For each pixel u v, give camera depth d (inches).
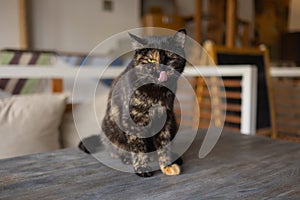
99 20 157.1
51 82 65.6
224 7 178.4
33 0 137.1
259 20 199.0
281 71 83.8
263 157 32.2
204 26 176.9
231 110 61.1
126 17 165.0
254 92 58.3
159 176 27.0
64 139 53.2
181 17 156.1
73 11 148.9
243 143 37.5
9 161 31.0
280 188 24.8
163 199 23.0
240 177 26.9
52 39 144.3
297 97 81.8
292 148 35.5
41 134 50.0
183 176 27.1
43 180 26.3
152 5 171.8
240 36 170.7
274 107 74.8
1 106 50.0
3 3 129.3
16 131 48.5
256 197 23.3
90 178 26.7
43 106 51.4
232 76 61.6
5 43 131.6
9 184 25.5
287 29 196.2
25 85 67.0
